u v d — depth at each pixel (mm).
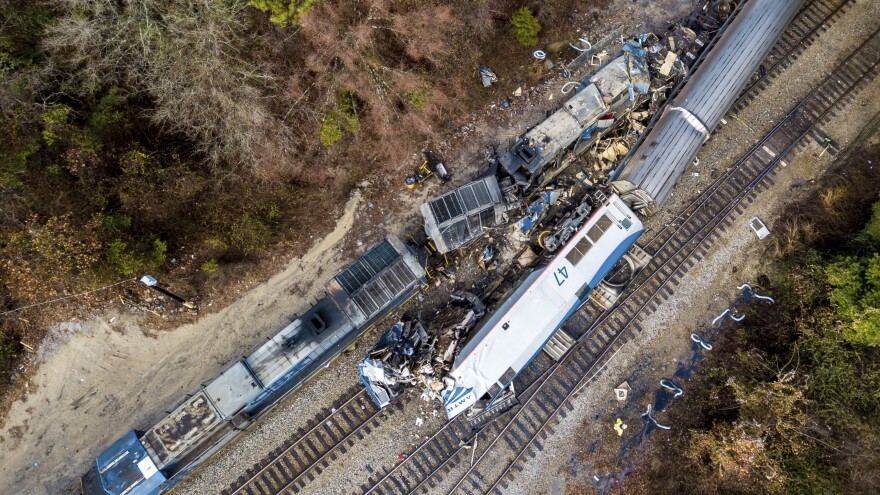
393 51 22453
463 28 22859
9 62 17531
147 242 19922
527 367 21938
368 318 19531
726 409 21266
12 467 20234
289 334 19031
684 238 23016
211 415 18297
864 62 24531
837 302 20188
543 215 22469
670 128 21547
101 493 18141
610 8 24500
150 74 18703
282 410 21156
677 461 21203
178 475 19109
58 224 17719
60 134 17922
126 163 18797
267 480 20719
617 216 20562
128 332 21156
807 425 19594
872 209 22062
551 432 21516
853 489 19078
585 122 21484
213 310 21578
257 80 20562
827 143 23781
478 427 21188
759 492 20062
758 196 23391
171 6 18250
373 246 20984
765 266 22797
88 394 20812
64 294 20703
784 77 24281
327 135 21781
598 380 21938
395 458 21047
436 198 20609
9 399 20547
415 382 20953
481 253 22328
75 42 17516
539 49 23766
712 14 24312
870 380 19531
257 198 21547
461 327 21062
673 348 22297
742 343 22047
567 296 20078
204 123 19891
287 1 19328
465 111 23359
